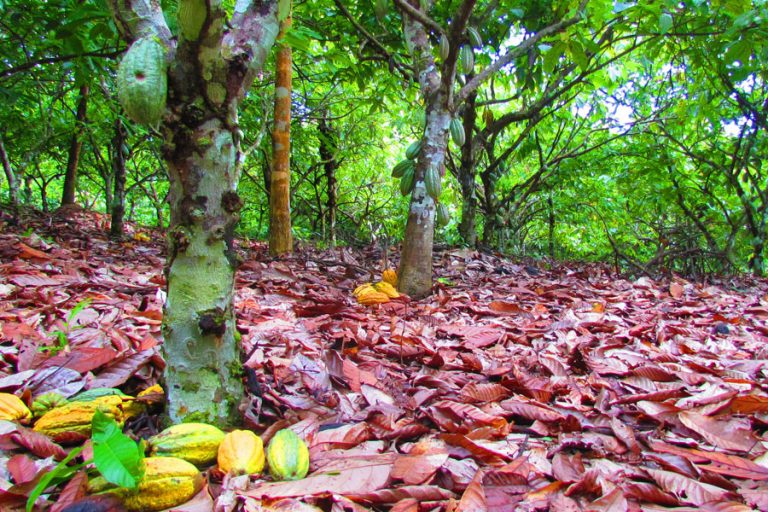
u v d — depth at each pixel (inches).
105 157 403.2
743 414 74.5
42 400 63.7
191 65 53.3
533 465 57.8
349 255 236.8
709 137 311.3
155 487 46.0
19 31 196.9
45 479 42.0
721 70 245.8
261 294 151.6
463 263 249.4
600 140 371.9
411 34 163.6
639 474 58.2
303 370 83.3
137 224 388.2
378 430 65.8
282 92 230.1
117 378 72.2
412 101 316.8
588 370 97.0
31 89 266.5
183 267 58.6
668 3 148.6
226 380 61.9
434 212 162.9
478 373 95.0
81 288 135.2
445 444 61.3
